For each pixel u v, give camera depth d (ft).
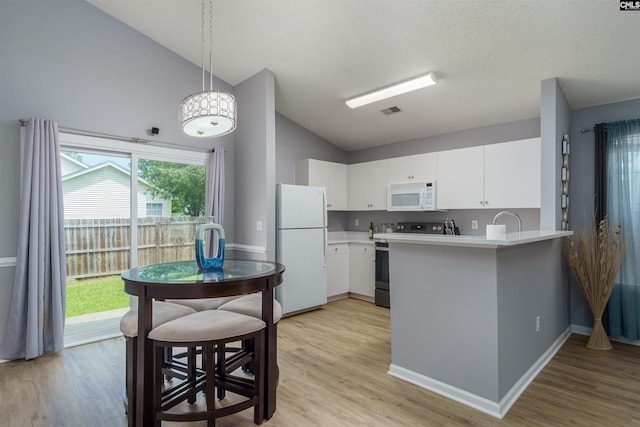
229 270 7.07
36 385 8.00
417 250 8.09
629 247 10.66
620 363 9.27
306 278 14.01
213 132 7.71
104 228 11.34
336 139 17.90
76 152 10.83
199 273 6.72
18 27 9.64
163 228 12.64
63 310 10.00
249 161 13.53
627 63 9.13
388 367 8.96
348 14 9.21
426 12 8.63
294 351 10.03
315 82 12.86
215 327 5.89
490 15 8.34
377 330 11.93
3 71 9.41
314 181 16.12
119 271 11.64
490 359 6.84
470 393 7.13
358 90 12.80
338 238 18.66
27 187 9.34
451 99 12.36
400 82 11.62
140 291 5.96
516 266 7.72
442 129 14.88
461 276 7.30
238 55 12.11
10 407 7.06
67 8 10.43
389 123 15.06
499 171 12.39
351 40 10.18
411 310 8.21
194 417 5.94
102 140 11.10
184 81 12.97
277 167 15.98
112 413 6.88
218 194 13.46
